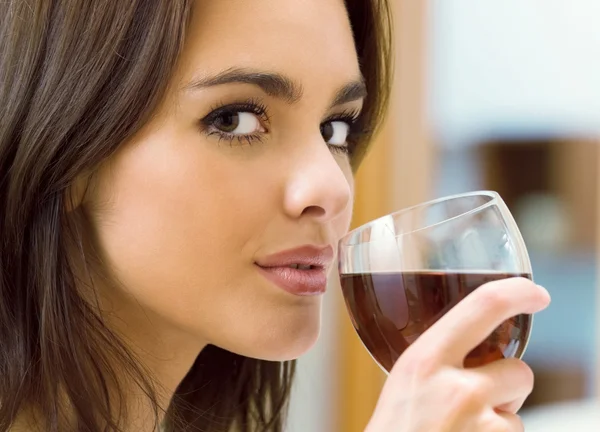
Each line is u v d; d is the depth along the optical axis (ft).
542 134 8.38
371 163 6.57
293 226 2.43
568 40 8.19
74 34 2.34
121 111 2.32
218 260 2.41
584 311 8.66
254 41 2.34
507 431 1.90
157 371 2.86
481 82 7.85
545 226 8.64
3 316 2.56
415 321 2.16
